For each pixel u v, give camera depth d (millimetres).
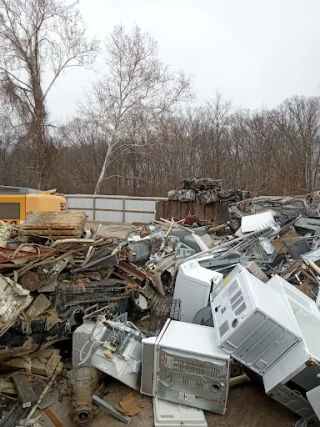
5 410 3695
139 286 5742
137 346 4195
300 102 36062
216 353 3643
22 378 4055
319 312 4418
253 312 3477
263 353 3596
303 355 3268
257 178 30594
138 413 3750
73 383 3859
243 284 4129
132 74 25891
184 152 31828
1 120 23328
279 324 3434
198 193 17344
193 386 3695
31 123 24375
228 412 3787
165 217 18406
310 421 3531
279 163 31156
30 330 4164
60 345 4824
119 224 20438
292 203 11414
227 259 6957
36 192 9141
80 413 3547
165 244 9055
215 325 4035
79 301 4703
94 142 34000
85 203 21969
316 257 6582
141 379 3875
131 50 25766
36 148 24812
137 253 6551
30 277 4133
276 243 7656
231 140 34500
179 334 4047
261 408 3877
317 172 34469
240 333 3557
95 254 5180
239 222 11977
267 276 6711
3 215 8180
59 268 4465
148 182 30844
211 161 31547
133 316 5598
